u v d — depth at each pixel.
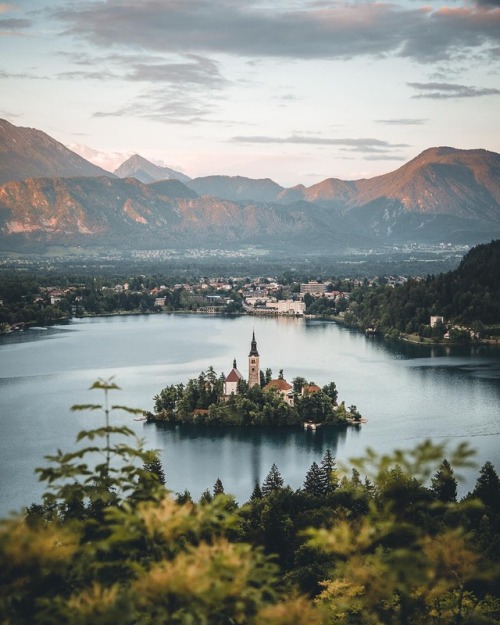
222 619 41.97
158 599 39.38
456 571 46.25
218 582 39.62
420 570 45.62
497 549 101.94
